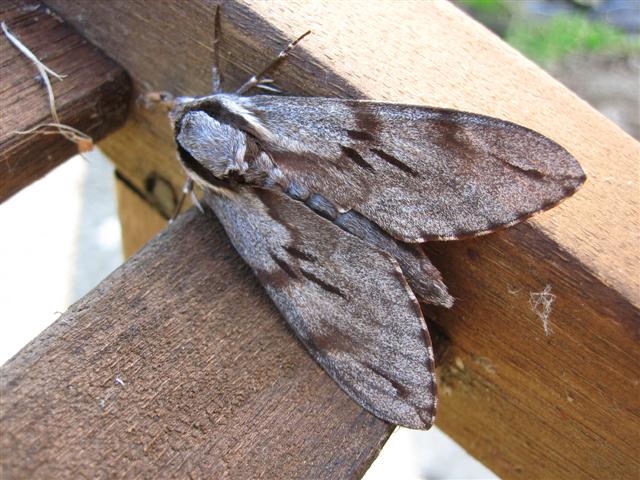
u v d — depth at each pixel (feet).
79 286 0.66
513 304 0.29
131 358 0.29
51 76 0.34
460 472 0.60
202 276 0.31
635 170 0.29
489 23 0.80
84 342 0.29
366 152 0.30
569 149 0.29
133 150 0.40
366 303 0.30
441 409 0.36
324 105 0.30
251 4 0.30
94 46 0.35
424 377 0.29
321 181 0.31
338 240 0.31
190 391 0.29
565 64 0.77
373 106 0.29
